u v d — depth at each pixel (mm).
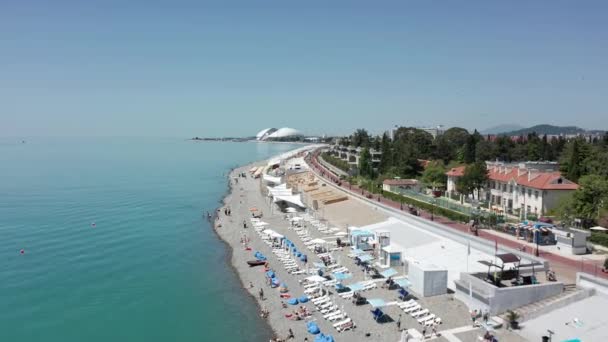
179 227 97062
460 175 110688
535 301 44531
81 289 59688
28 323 49875
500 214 82875
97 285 61125
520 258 51125
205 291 58219
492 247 60156
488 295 44250
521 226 67125
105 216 107938
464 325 42719
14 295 57688
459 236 67375
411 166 137000
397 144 183000
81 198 134875
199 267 68500
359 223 91875
